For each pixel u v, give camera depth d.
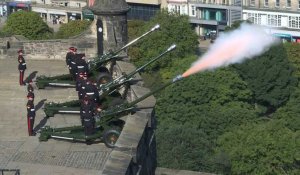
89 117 36.88
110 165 30.44
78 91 42.22
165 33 157.25
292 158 106.38
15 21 181.75
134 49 146.75
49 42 55.91
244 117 126.44
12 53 56.00
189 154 95.88
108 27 54.53
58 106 42.59
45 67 53.81
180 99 131.75
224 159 101.38
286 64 153.12
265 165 107.00
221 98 137.38
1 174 33.69
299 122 138.25
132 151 31.70
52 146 37.66
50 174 34.44
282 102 151.62
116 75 45.50
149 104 37.25
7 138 39.38
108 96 40.12
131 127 34.19
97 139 37.66
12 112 44.06
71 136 37.69
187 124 120.19
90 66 45.12
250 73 148.88
